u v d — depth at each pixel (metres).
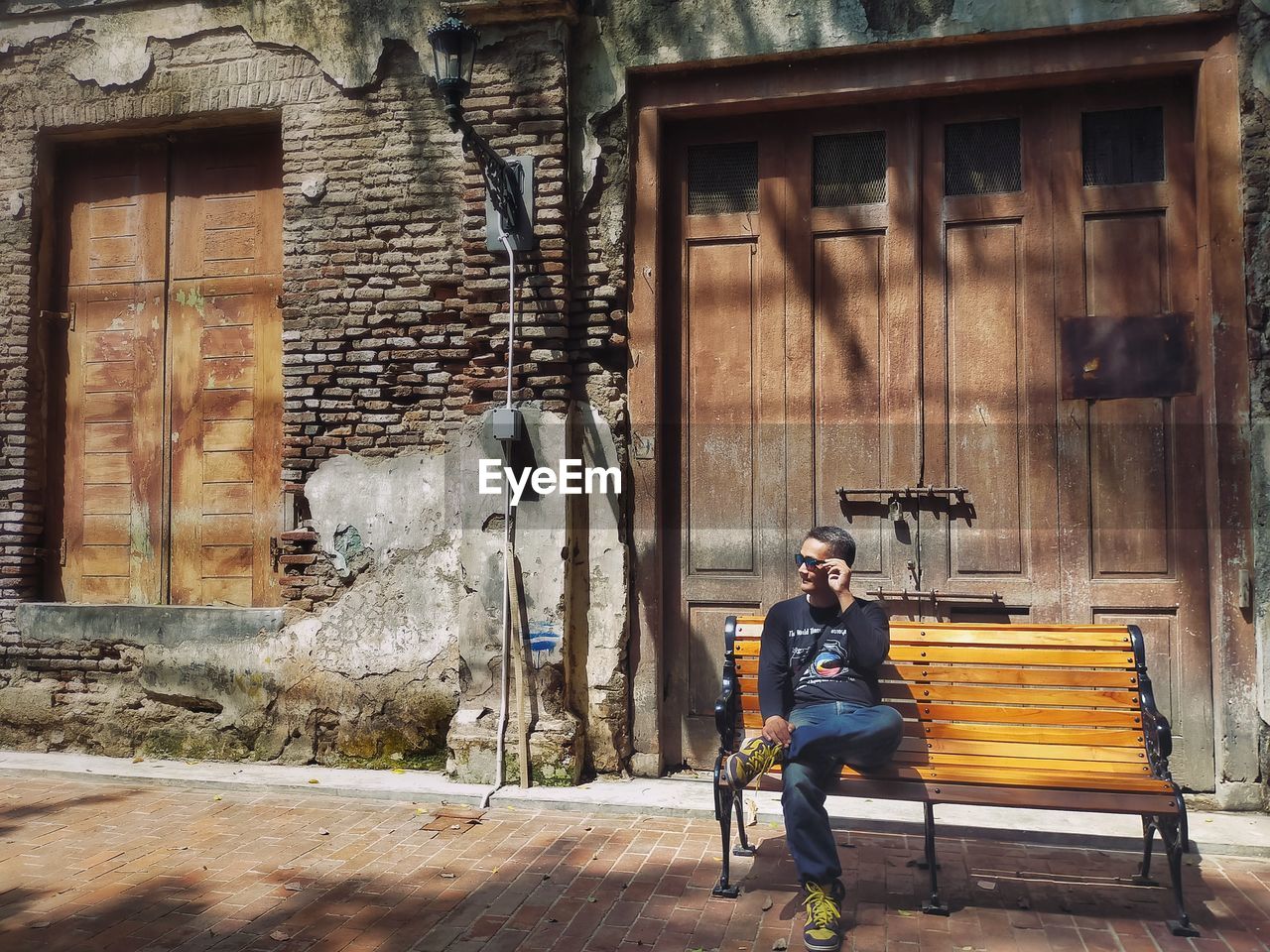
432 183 5.79
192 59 6.11
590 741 5.48
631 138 5.64
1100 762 3.90
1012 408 5.33
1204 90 5.03
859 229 5.54
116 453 6.40
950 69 5.28
